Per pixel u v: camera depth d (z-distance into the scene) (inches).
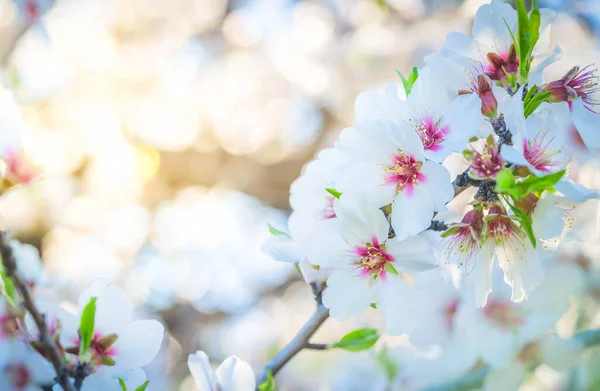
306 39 60.0
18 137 23.3
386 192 22.6
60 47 55.7
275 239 24.3
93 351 22.7
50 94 52.5
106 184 58.1
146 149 62.4
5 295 22.0
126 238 58.9
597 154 22.8
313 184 23.7
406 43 53.8
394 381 30.9
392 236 23.0
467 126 22.5
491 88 22.7
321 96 60.4
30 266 25.0
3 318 22.1
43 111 53.7
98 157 57.7
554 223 22.4
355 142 22.9
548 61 23.0
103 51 59.7
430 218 22.4
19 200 50.9
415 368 30.5
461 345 28.6
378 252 22.9
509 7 23.3
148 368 55.1
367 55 54.9
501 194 22.4
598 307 33.1
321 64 58.9
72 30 57.8
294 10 62.7
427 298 27.9
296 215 23.8
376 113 23.1
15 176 23.2
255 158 66.3
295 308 62.2
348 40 58.0
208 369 23.3
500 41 23.2
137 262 59.8
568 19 44.3
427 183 22.5
